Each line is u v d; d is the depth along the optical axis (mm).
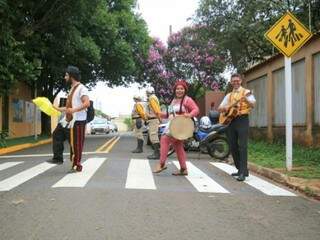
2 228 6832
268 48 26891
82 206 8117
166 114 12586
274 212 8055
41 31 26812
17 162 14828
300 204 8734
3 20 21625
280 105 21844
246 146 11406
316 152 16172
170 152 16359
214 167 13938
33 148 23641
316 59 17672
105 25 34344
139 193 9289
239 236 6602
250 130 27422
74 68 11703
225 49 28828
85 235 6527
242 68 28656
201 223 7230
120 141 28984
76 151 11930
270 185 10789
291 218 7660
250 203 8703
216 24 27719
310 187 9953
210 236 6574
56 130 12117
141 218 7434
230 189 10109
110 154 18062
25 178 11055
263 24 25516
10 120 32188
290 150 12453
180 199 8859
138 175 11688
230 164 14805
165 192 9477
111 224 7066
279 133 21734
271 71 22891
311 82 17969
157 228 6914
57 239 6348
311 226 7188
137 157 16688
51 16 25875
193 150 18641
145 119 16406
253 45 27531
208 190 9867
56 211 7781
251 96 11445
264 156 16281
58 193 9141
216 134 16094
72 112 11672
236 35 26688
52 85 37656
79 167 12062
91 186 9914
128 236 6512
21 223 7090
